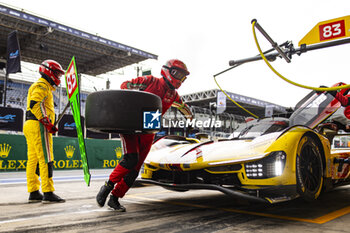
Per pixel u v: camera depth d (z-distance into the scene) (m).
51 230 1.81
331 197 3.50
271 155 2.20
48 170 2.74
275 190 2.15
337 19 2.38
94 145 7.79
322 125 3.34
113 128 1.98
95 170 7.46
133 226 1.93
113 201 2.40
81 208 2.49
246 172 2.25
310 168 2.51
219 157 2.33
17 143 6.62
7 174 5.95
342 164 3.14
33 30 16.94
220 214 2.34
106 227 1.89
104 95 1.98
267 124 3.11
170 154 2.73
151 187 4.09
